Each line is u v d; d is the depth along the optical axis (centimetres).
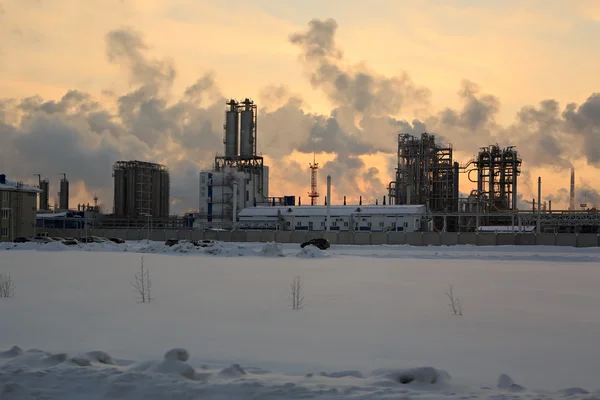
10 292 2433
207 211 13888
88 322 1689
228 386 934
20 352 1166
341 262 5059
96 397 895
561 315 1875
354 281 3097
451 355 1284
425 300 2259
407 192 12431
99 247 7425
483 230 11638
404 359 1243
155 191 15488
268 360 1223
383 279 3231
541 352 1317
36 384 941
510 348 1361
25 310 1920
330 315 1859
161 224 14575
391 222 11131
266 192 15075
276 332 1552
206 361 1208
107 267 4059
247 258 5756
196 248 6525
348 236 9288
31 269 3812
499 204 12625
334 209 11775
